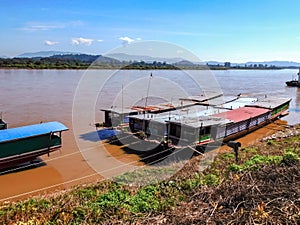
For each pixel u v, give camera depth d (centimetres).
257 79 9088
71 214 788
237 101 3084
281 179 791
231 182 844
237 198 707
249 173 879
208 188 880
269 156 1287
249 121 2178
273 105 2761
